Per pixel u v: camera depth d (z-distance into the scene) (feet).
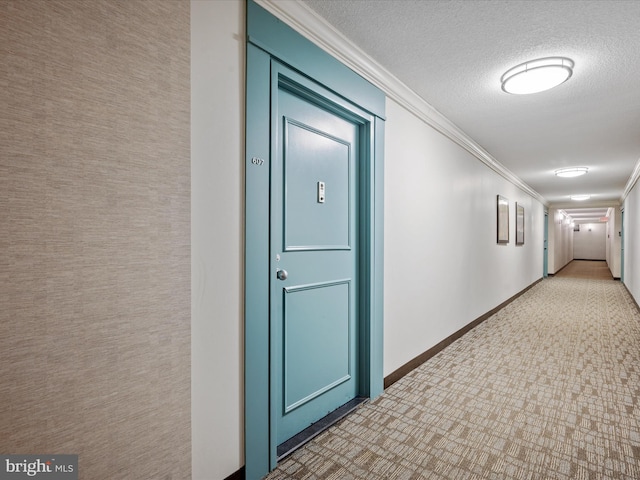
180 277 3.73
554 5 5.22
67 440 2.95
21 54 2.69
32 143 2.75
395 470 4.83
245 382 4.55
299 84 5.38
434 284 9.89
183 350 3.76
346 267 6.77
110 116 3.19
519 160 15.21
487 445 5.41
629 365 8.95
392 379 7.82
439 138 10.14
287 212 5.50
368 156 7.04
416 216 8.91
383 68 7.09
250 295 4.59
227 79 4.35
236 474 4.48
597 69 7.06
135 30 3.37
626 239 23.35
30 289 2.76
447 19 5.60
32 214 2.76
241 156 4.52
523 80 7.23
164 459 3.60
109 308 3.20
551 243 33.71
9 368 2.67
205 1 4.12
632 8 5.23
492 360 9.38
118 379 3.26
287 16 5.09
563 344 10.88
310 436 5.59
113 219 3.22
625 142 12.24
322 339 6.20
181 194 3.74
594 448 5.34
